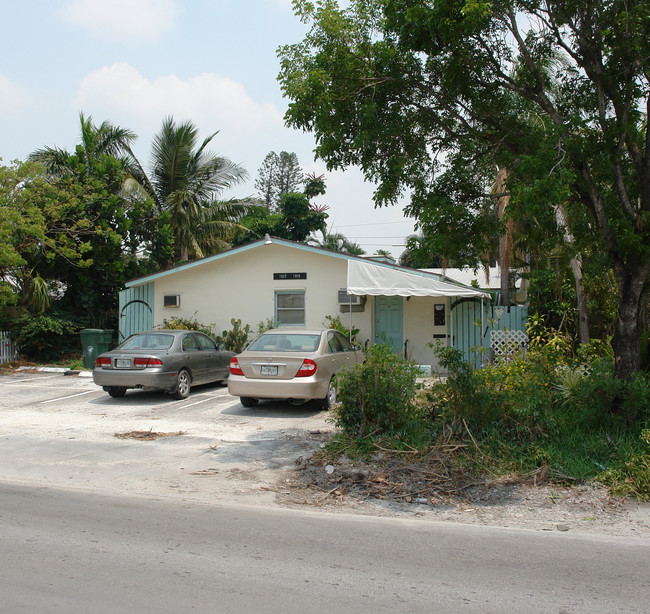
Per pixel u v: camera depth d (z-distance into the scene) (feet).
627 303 25.95
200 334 46.09
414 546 16.78
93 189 70.85
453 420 26.22
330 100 26.12
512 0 26.96
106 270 71.82
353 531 18.03
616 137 26.16
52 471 24.18
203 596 13.20
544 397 26.43
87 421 34.22
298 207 118.11
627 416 25.25
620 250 25.14
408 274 50.80
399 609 12.73
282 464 25.52
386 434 26.76
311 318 57.52
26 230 60.70
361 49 27.20
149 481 23.00
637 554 16.35
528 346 48.08
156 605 12.69
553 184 22.12
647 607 13.00
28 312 65.31
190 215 85.76
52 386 48.52
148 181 87.97
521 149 27.45
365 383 27.22
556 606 13.01
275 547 16.46
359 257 56.03
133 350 41.06
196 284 60.29
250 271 58.90
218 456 26.68
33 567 14.64
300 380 35.06
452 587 13.96
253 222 114.32
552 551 16.52
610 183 27.20
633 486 21.50
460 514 20.08
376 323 56.95
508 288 60.08
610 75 26.99
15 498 20.54
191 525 18.17
